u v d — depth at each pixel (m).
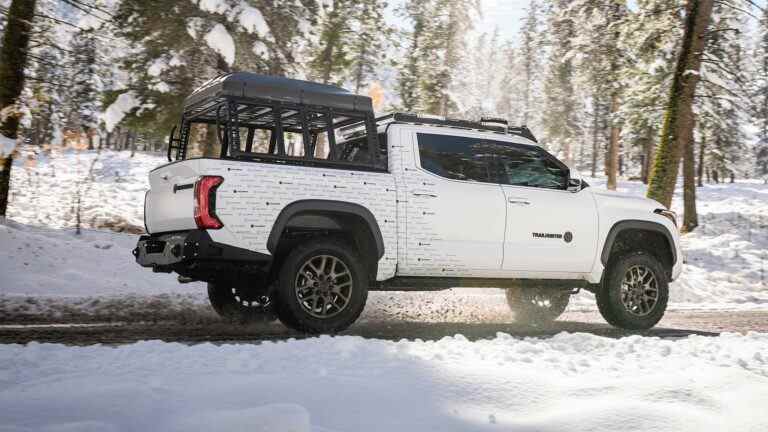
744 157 63.34
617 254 7.09
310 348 3.76
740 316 8.77
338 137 6.88
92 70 12.37
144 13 12.91
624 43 17.61
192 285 9.48
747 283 14.68
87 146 11.33
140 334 5.18
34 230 11.27
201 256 4.88
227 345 3.77
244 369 3.11
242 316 6.45
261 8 13.28
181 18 12.95
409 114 6.17
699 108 21.94
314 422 2.36
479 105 55.84
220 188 4.91
